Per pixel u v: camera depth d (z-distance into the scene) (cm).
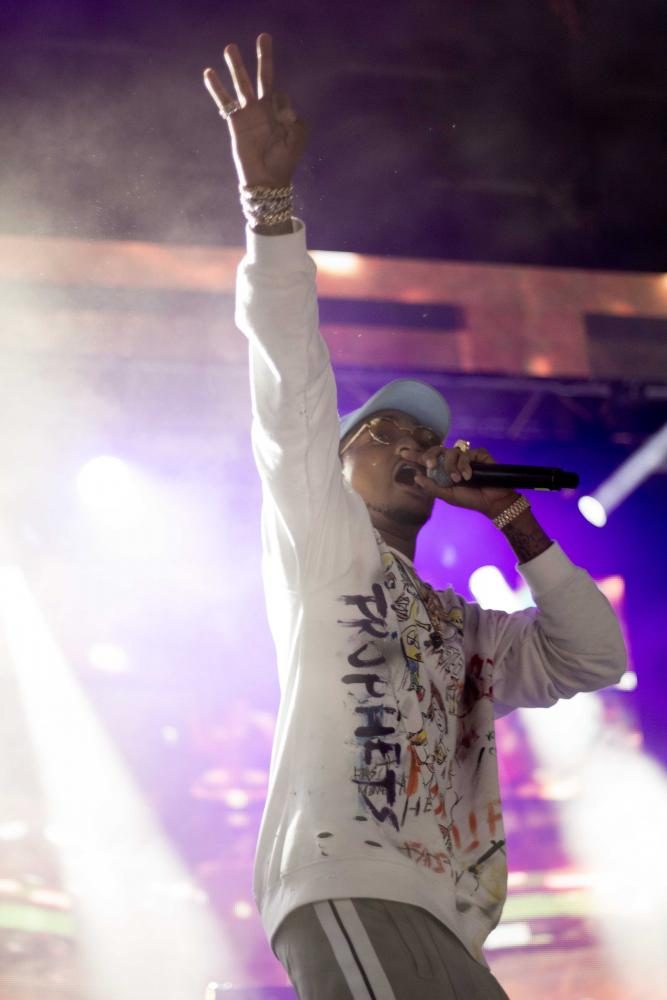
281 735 234
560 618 284
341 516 241
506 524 285
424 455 275
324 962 206
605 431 949
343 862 213
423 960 207
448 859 226
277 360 230
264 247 232
